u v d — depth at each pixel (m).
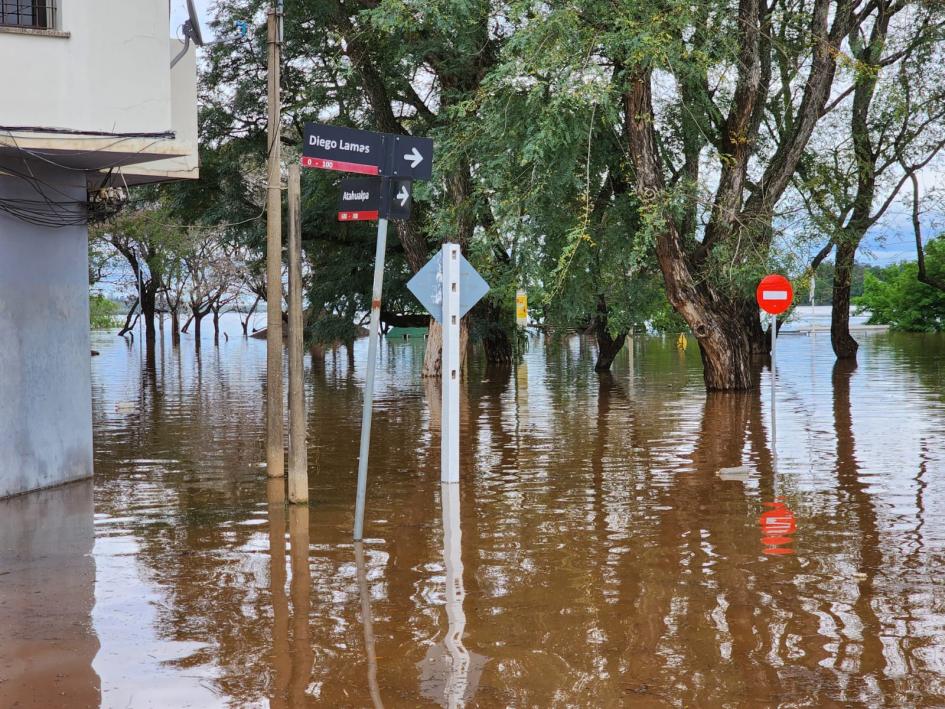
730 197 24.91
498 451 15.74
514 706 5.64
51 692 5.89
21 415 12.26
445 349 12.75
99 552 9.27
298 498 11.52
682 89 23.42
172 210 35.78
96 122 11.73
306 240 36.78
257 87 32.00
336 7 27.61
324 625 7.09
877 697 5.73
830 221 28.69
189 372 36.03
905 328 64.88
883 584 7.97
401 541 9.62
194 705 5.68
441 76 26.42
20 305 12.26
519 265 24.14
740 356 26.00
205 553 9.20
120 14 11.84
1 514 11.05
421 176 9.70
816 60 25.31
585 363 40.22
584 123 21.02
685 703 5.66
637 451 15.55
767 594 7.73
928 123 35.25
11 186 12.09
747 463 14.22
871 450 15.27
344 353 51.81
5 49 11.23
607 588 7.94
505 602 7.59
